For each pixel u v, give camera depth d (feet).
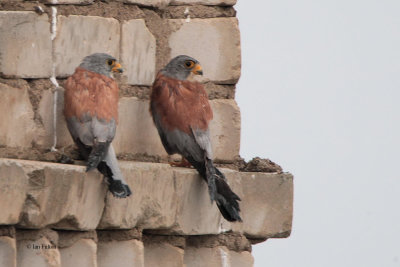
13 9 37.70
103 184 37.91
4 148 36.86
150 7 43.60
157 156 43.83
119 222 38.96
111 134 38.09
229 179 44.14
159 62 44.16
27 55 37.78
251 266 45.98
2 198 34.12
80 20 40.01
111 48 41.45
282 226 47.01
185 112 41.75
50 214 35.83
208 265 44.37
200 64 45.39
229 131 46.19
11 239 35.06
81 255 37.83
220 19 45.98
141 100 42.88
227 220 41.37
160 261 42.19
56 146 39.11
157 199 40.55
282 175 47.01
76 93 38.27
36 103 38.19
